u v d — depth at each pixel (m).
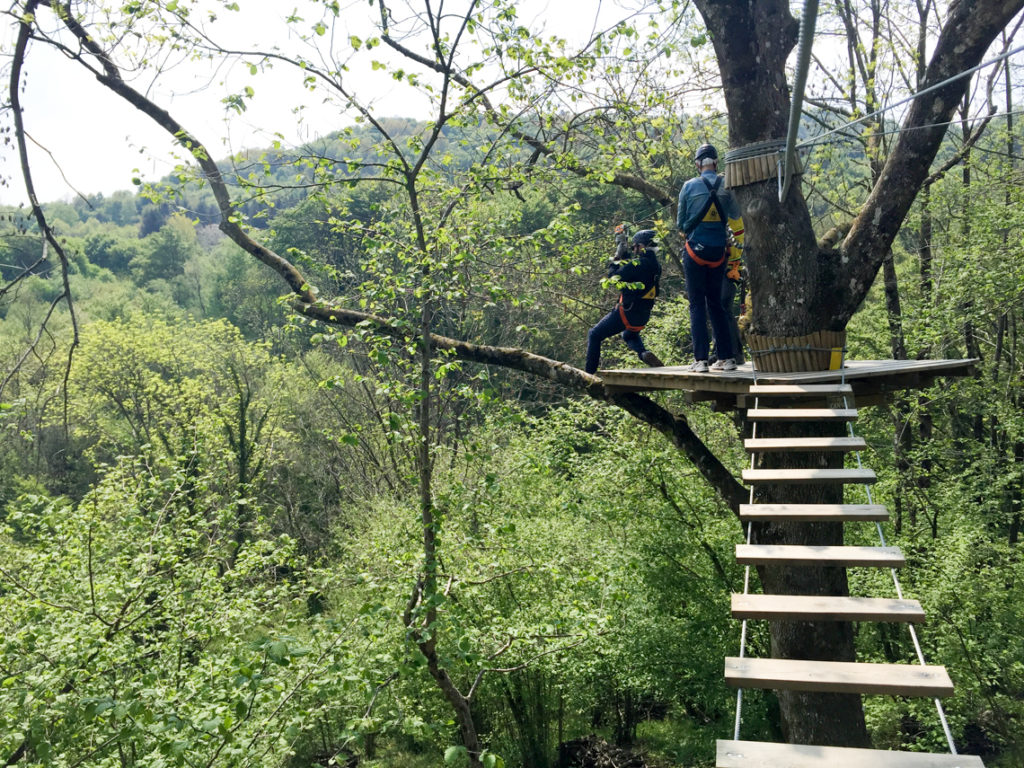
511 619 11.95
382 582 8.22
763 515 3.85
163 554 9.71
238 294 47.38
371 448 23.30
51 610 8.34
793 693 6.20
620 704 17.48
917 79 14.17
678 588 14.22
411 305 7.72
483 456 7.86
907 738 14.21
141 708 5.57
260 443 28.48
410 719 7.44
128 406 30.98
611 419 15.81
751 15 6.23
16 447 27.12
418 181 7.49
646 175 11.52
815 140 5.04
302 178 7.72
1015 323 18.06
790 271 6.19
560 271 8.08
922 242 17.39
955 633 13.12
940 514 15.58
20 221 6.57
